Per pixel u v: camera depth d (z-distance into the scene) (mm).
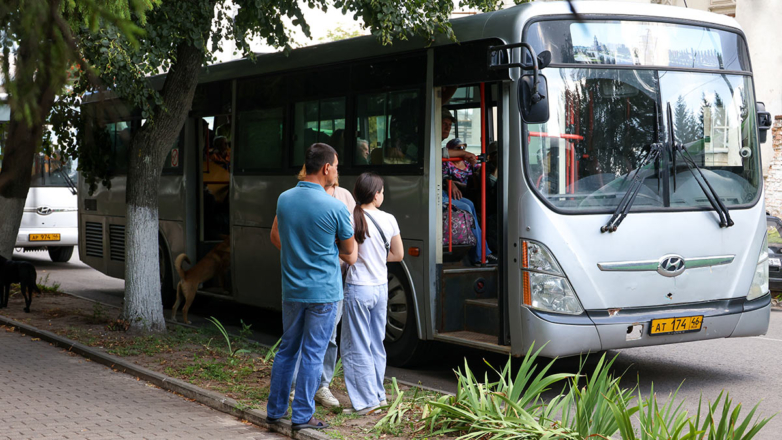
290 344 5789
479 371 8492
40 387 7191
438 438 5406
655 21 7633
